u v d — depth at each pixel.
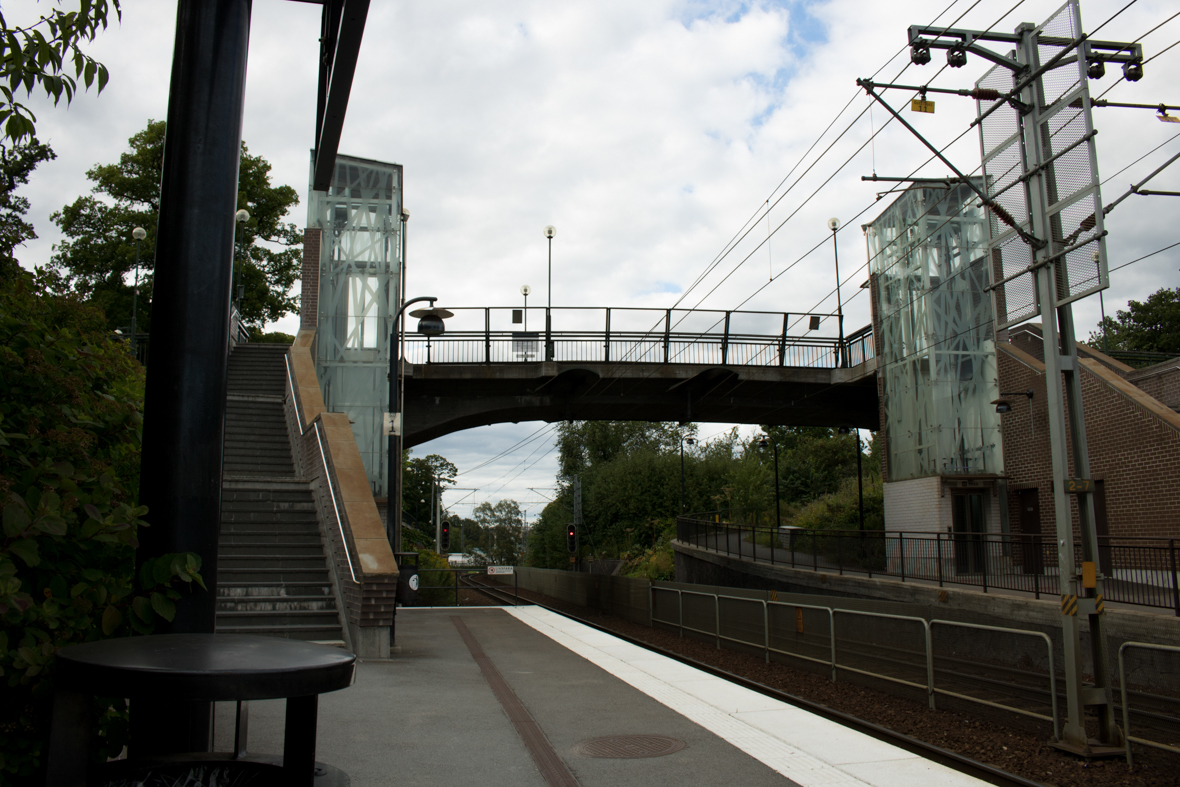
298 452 16.38
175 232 3.19
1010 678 10.62
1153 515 17.30
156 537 3.06
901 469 24.98
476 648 12.38
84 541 3.03
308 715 2.55
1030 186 8.41
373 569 10.84
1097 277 7.61
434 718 7.34
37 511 2.76
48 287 4.38
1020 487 22.09
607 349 27.50
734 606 15.27
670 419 32.91
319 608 11.95
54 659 2.40
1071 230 7.96
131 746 2.95
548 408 29.52
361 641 10.77
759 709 7.92
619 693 8.71
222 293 3.23
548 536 61.03
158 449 3.09
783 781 5.53
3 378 3.36
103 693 2.09
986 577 14.99
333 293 23.75
